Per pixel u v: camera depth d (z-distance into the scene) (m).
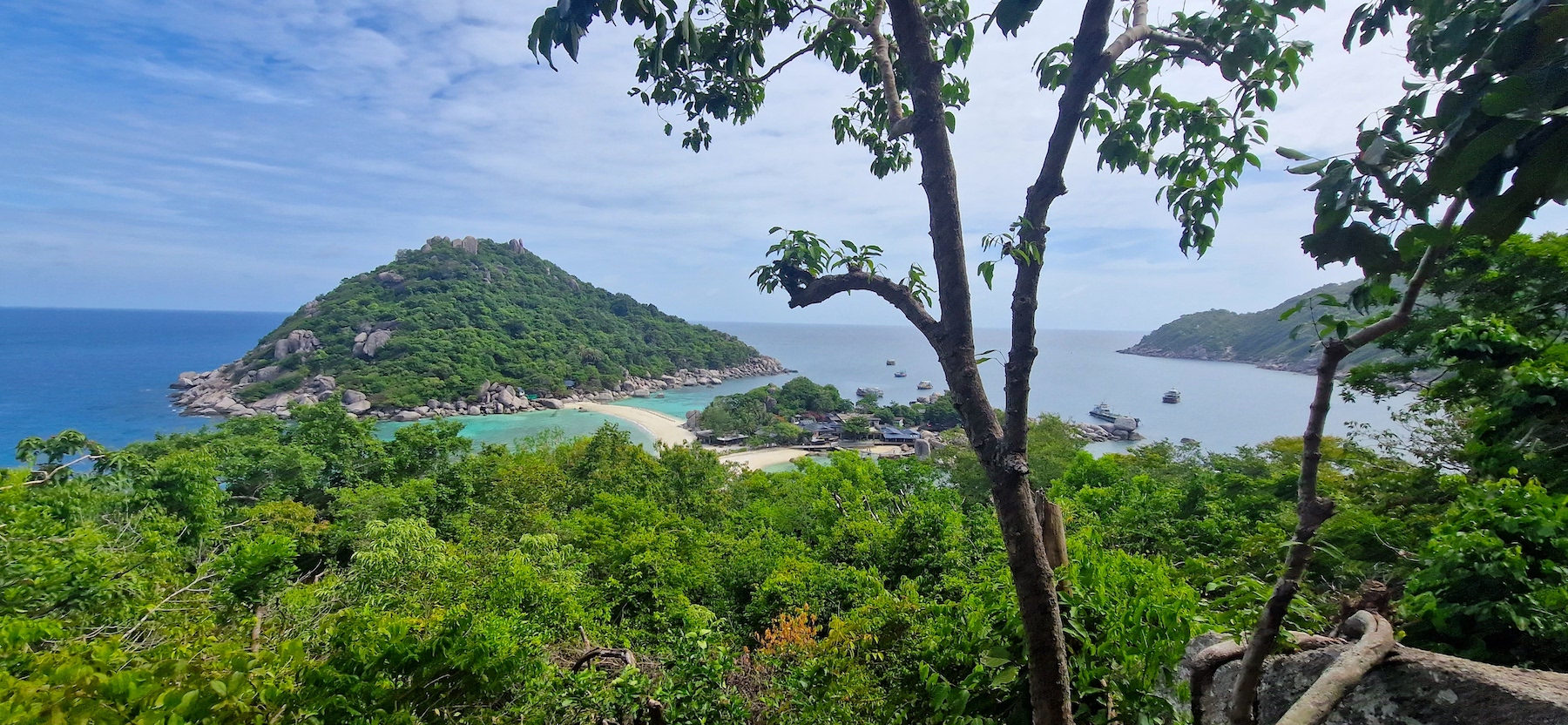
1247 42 2.35
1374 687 2.83
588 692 5.48
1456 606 3.90
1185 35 2.53
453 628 5.68
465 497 24.47
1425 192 1.17
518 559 10.75
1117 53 2.08
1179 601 3.37
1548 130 1.00
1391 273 1.42
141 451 24.83
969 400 2.22
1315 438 1.99
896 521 15.39
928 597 9.93
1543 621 3.57
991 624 3.69
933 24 3.29
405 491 21.89
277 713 4.33
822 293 2.56
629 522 19.06
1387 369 10.95
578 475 28.48
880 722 4.45
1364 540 8.07
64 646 3.96
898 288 2.43
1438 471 10.72
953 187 2.25
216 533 14.78
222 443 24.23
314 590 8.91
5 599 5.41
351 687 4.91
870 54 3.57
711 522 23.20
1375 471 13.05
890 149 3.88
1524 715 2.39
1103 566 3.81
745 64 3.08
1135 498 18.34
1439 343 6.68
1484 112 0.98
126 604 6.10
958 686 3.71
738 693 5.79
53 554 6.16
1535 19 0.98
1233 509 16.64
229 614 6.82
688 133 3.87
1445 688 2.62
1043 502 3.65
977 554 12.78
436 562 10.84
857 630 5.66
